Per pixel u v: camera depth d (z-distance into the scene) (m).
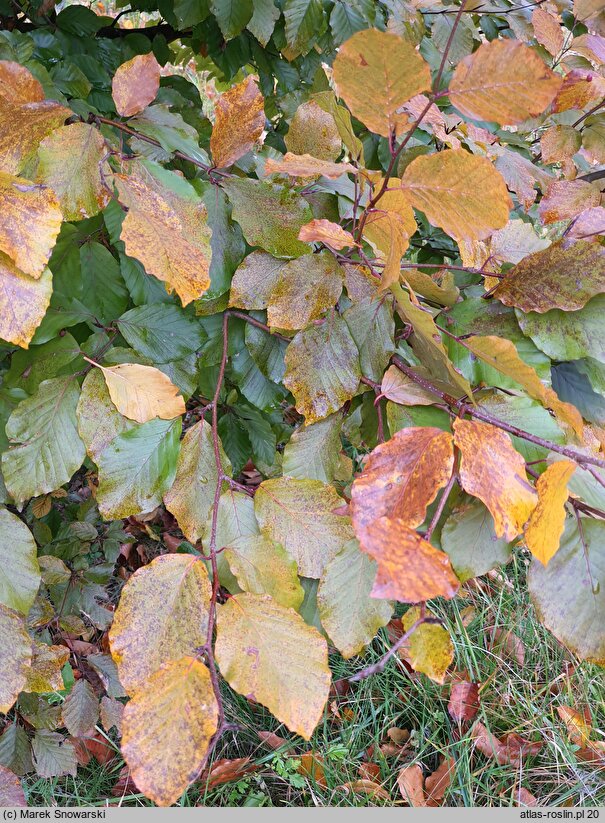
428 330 0.42
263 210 0.49
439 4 0.86
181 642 0.40
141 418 0.47
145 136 0.48
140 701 0.36
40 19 0.82
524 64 0.34
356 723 1.00
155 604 0.41
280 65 0.88
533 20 0.68
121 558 1.25
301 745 0.97
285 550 0.44
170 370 0.54
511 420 0.45
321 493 0.46
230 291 0.50
